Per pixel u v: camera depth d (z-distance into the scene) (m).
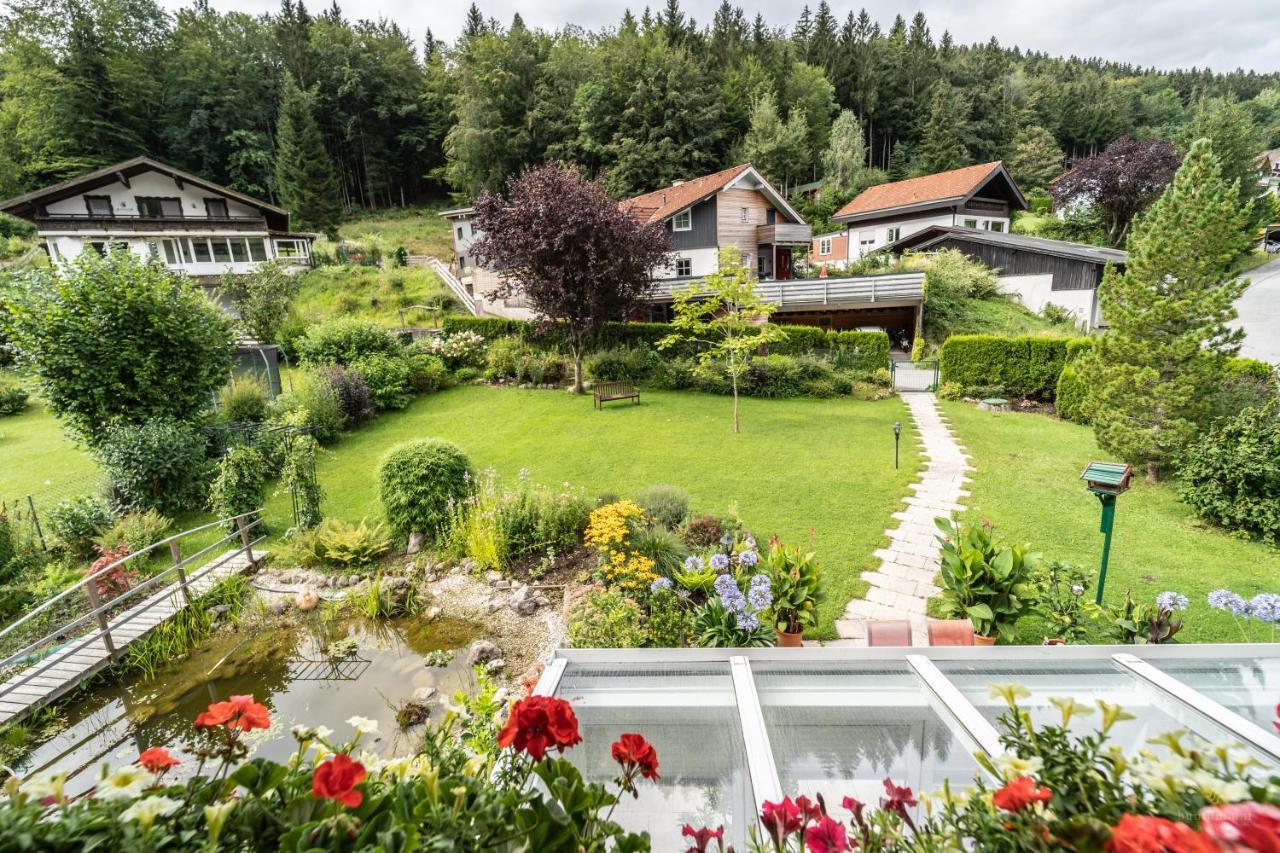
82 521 9.27
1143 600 6.51
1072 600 5.32
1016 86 64.19
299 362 18.83
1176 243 8.91
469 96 47.53
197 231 29.62
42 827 0.97
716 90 48.41
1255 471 7.92
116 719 5.80
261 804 1.14
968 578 5.33
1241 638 5.77
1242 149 34.47
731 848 1.75
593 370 19.06
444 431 14.88
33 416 17.83
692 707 2.94
